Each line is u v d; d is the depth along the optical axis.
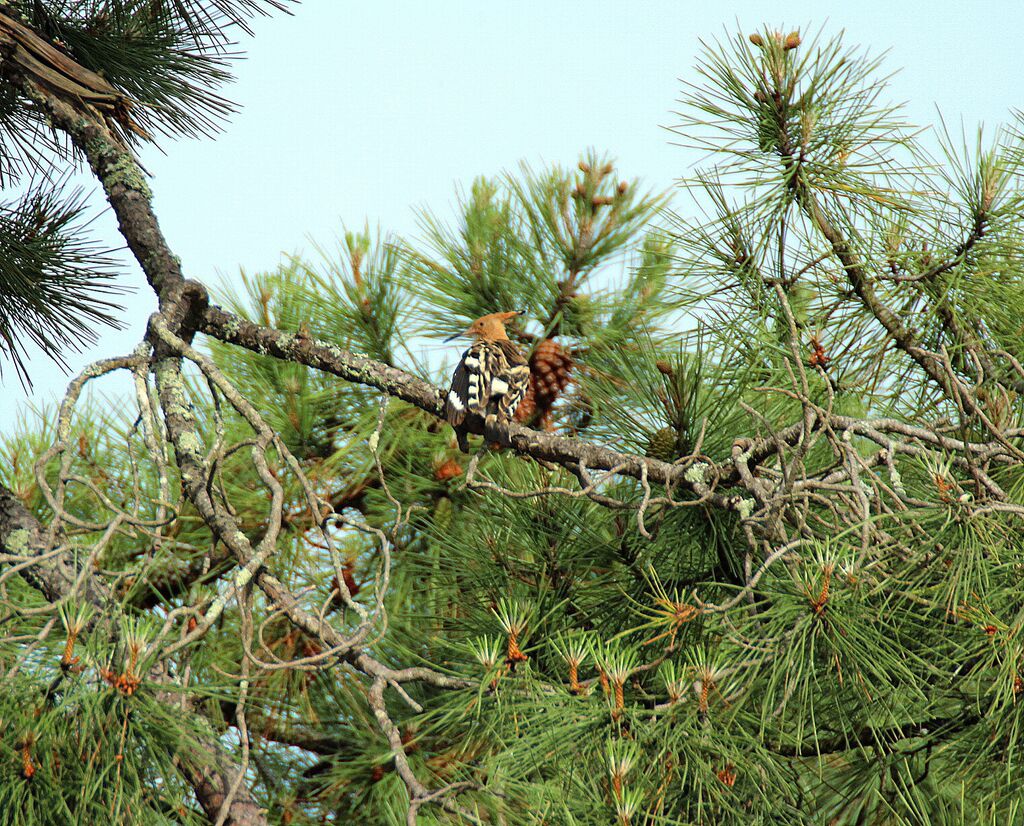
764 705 4.55
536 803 4.38
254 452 5.34
